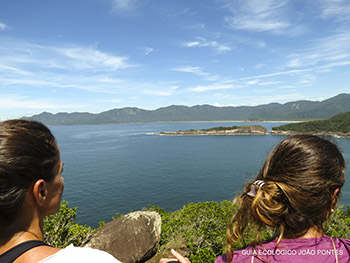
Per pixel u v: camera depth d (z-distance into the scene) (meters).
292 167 1.26
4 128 1.00
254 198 1.32
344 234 7.48
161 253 7.85
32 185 1.00
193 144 153.50
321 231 1.28
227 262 1.34
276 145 1.50
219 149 127.88
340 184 1.31
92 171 79.00
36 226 1.03
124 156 109.06
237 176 69.00
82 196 53.50
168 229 11.63
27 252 0.91
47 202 1.08
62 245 7.78
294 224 1.23
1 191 0.91
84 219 41.22
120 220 7.54
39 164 1.02
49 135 1.15
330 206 1.31
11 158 0.93
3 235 0.96
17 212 0.96
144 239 7.41
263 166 1.51
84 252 0.97
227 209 13.45
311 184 1.19
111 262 0.97
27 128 1.05
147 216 7.85
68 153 119.19
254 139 173.12
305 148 1.30
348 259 1.13
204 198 51.62
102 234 6.99
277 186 1.27
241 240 1.39
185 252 9.08
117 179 68.44
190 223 13.07
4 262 0.89
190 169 80.75
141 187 60.28
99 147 143.50
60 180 1.17
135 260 7.09
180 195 54.00
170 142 167.50
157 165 88.50
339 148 1.39
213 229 11.75
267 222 1.26
